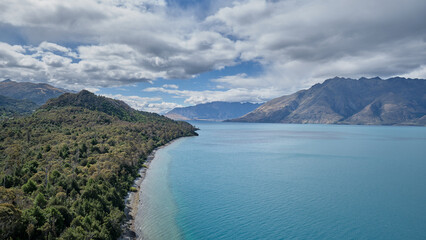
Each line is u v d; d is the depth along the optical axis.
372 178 158.00
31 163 124.50
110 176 113.94
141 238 77.94
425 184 145.38
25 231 62.94
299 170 177.50
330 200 119.25
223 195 122.62
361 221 98.62
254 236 85.62
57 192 89.94
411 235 89.12
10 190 81.56
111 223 76.69
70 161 139.12
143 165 171.00
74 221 70.62
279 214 103.06
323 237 86.88
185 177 152.25
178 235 82.62
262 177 156.62
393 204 115.44
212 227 90.06
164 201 110.44
